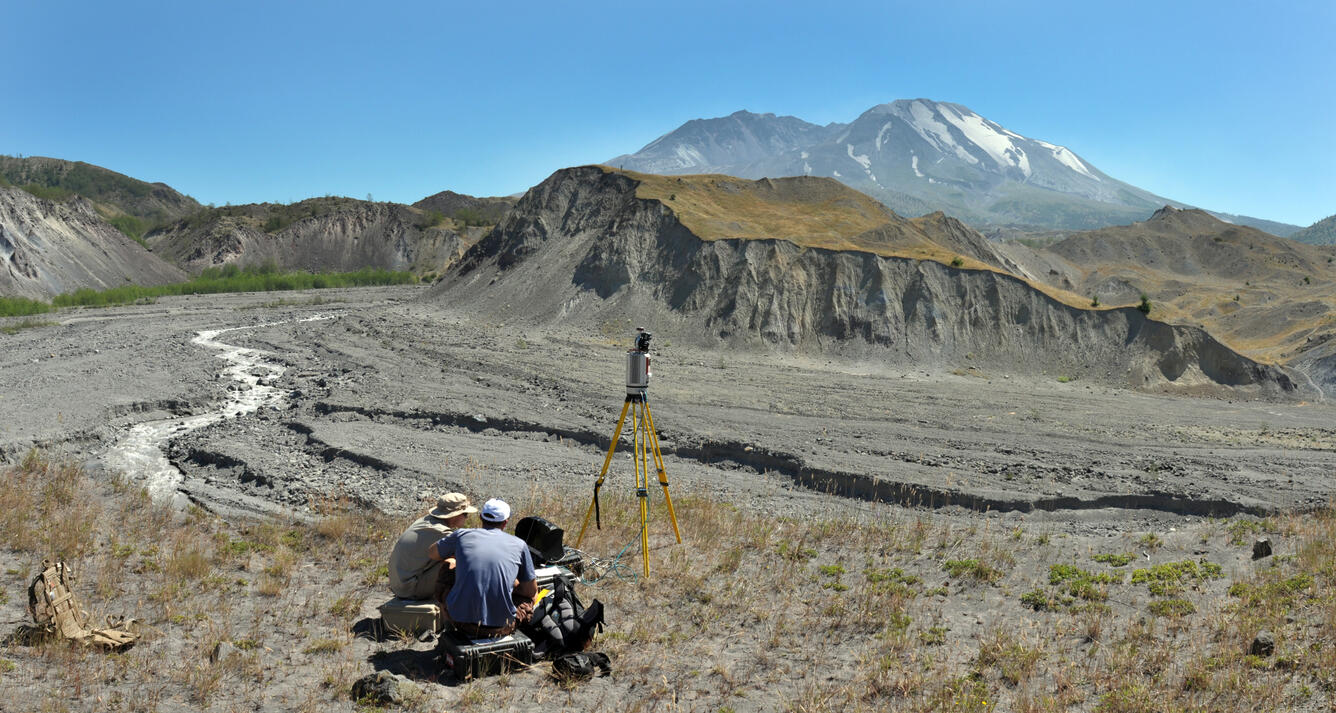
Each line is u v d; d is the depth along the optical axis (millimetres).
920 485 16297
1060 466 18516
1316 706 5801
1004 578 10297
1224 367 40750
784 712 5895
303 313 57750
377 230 148000
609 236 57125
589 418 22344
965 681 6605
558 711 5703
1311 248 124125
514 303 55781
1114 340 42625
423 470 16312
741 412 24625
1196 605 8812
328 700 5641
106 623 6902
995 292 46094
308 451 17969
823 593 9391
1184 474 18297
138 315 55594
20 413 19484
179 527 11398
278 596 8320
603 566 9922
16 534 9820
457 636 6496
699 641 7578
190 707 5340
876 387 33000
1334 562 9578
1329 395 42156
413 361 32688
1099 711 5961
